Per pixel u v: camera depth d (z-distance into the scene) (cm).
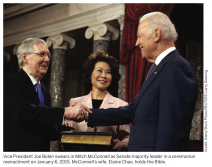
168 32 226
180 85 195
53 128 262
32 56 256
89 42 1079
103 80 311
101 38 806
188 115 191
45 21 977
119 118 249
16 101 225
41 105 236
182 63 204
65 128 276
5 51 1207
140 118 208
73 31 923
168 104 192
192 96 194
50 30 962
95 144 220
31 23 1023
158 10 614
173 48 226
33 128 236
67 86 1402
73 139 228
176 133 185
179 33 637
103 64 316
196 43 634
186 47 640
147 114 206
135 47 655
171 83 197
